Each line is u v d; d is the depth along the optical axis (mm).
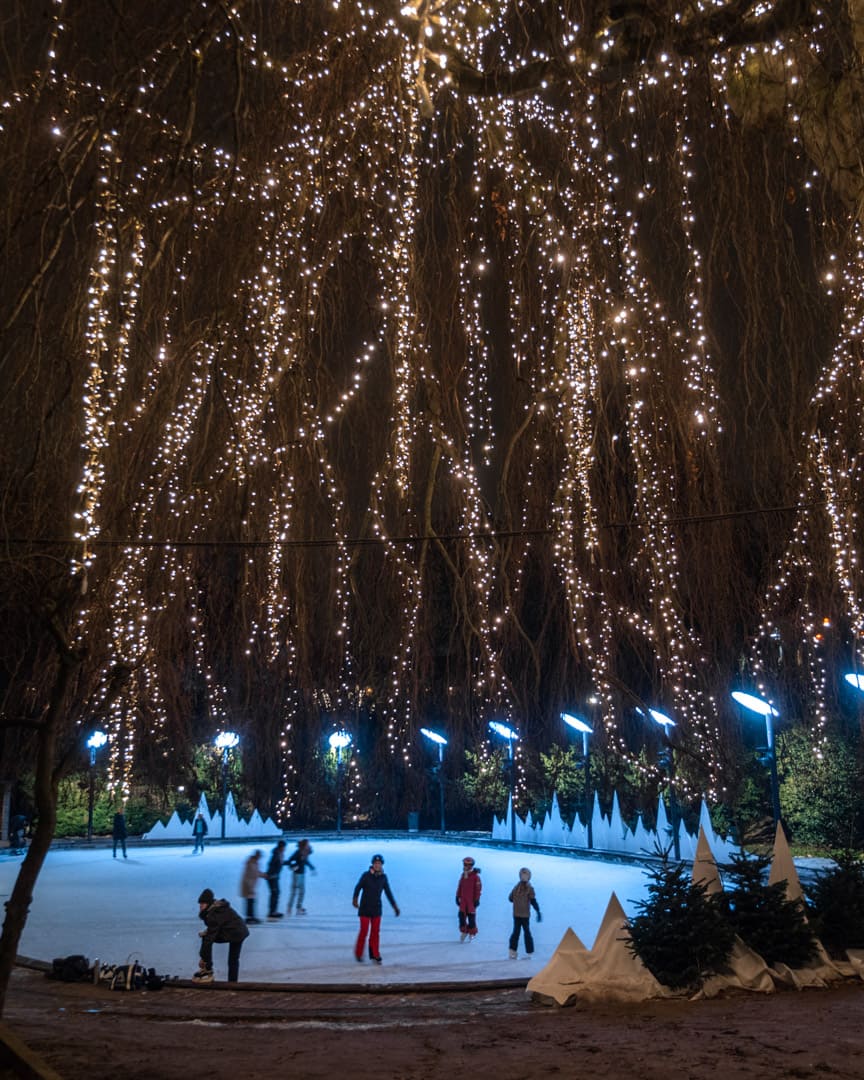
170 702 22297
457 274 15859
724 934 11039
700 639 22219
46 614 7465
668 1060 7527
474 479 16453
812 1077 6875
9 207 9375
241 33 9508
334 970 14445
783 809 29094
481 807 43688
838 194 13398
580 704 30359
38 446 10633
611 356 16078
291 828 44125
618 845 30672
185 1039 8922
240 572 17469
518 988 12070
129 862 32844
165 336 13461
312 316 14812
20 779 37875
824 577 18312
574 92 13250
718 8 12594
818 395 14648
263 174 13203
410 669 22625
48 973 13172
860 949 11938
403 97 14148
